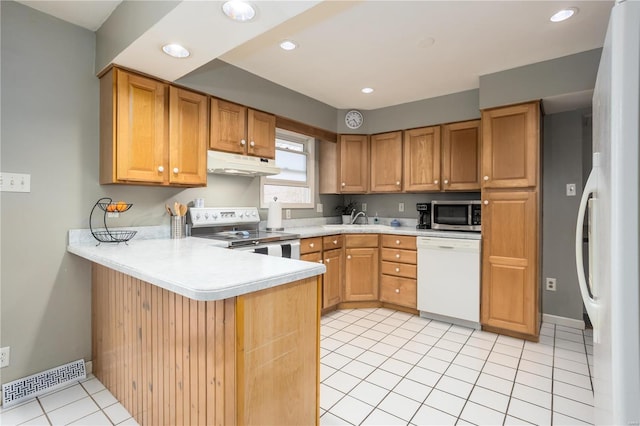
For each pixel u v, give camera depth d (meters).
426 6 1.98
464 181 3.38
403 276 3.46
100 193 2.27
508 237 2.86
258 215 3.34
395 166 3.85
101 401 1.92
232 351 1.20
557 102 2.80
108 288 2.02
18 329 1.97
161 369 1.55
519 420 1.76
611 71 0.85
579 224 1.35
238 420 1.20
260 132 3.08
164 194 2.64
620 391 0.82
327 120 3.87
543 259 3.21
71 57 2.13
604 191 0.97
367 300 3.65
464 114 3.39
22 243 1.97
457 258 3.10
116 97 2.10
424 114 3.64
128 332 1.81
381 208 4.32
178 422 1.44
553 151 3.16
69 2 1.93
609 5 1.95
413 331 2.99
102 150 2.22
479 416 1.79
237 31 1.72
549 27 2.20
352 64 2.80
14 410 1.83
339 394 2.00
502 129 2.88
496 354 2.53
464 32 2.27
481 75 2.98
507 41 2.39
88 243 2.21
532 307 2.74
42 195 2.04
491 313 2.94
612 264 0.83
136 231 2.38
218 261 1.59
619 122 0.82
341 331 2.98
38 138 2.01
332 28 2.23
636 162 0.80
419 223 3.73
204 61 2.05
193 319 1.35
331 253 3.48
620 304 0.82
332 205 4.45
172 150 2.37
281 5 1.51
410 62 2.74
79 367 2.16
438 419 1.77
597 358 1.19
